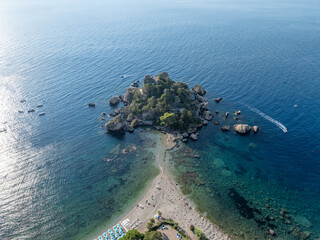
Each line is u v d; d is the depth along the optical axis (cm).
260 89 13650
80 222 6769
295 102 12238
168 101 10981
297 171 8381
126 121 11344
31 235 6438
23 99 13238
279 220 6694
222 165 8700
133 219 6744
